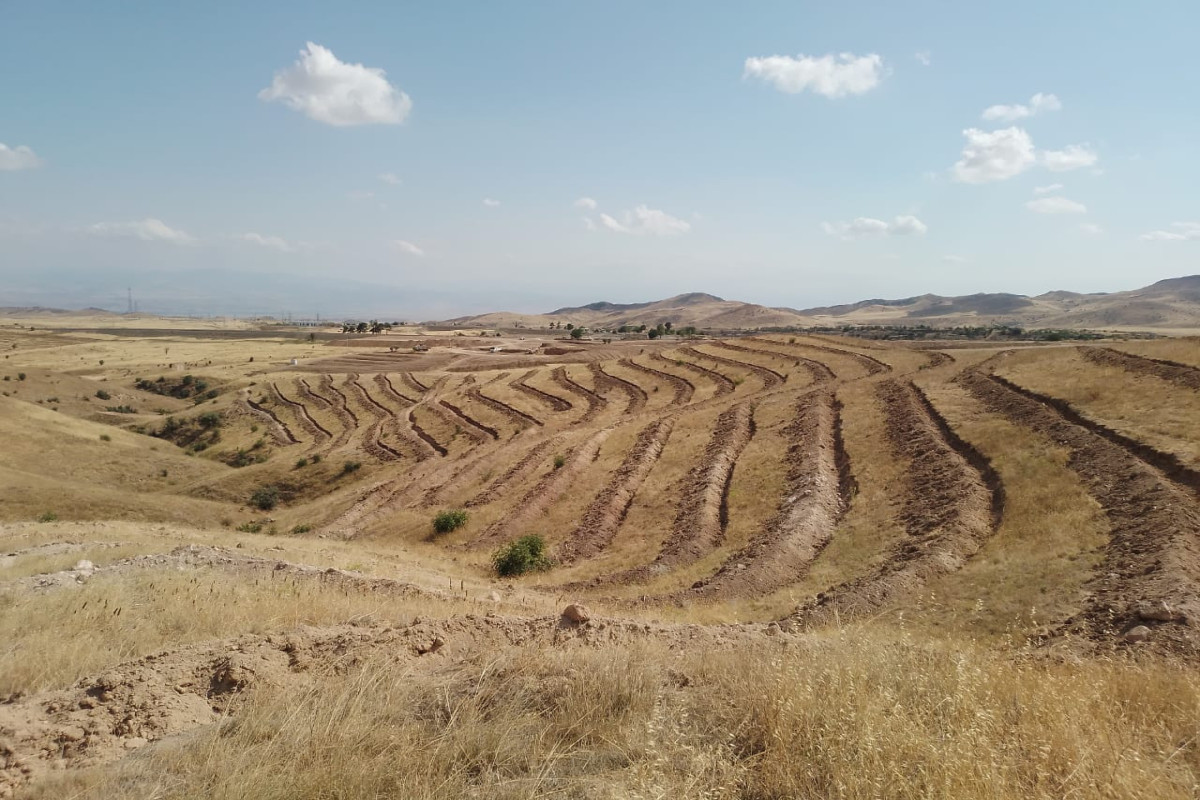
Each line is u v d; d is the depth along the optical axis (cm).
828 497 2848
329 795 462
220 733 586
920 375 4878
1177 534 1597
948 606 1630
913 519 2338
